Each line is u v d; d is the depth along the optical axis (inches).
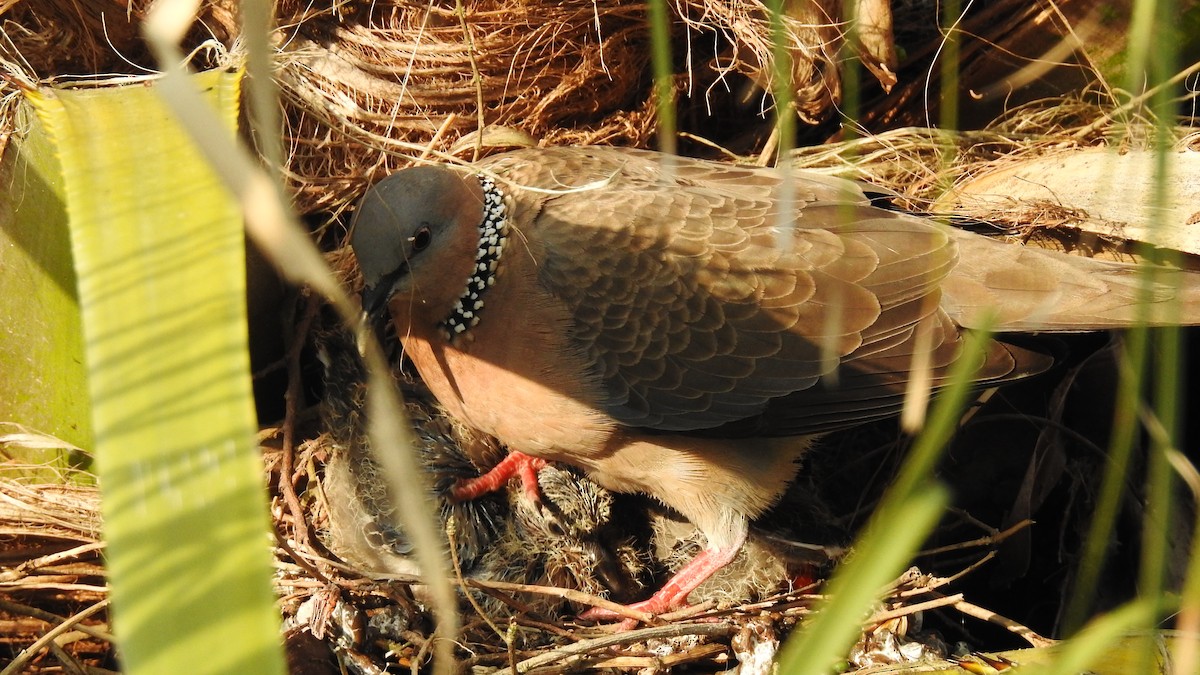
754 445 288.0
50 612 261.0
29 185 249.1
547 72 310.8
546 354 270.2
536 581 291.3
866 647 263.6
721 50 326.0
